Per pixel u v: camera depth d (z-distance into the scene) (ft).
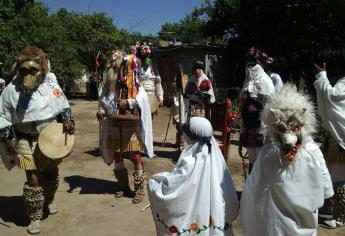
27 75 15.85
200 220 11.59
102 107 20.45
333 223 17.17
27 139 16.48
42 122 16.60
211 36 72.02
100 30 100.37
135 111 19.93
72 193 20.98
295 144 10.44
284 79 27.50
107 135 20.15
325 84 16.56
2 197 20.61
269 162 10.96
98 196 20.57
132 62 19.83
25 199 16.60
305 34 54.13
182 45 65.31
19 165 16.35
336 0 49.52
